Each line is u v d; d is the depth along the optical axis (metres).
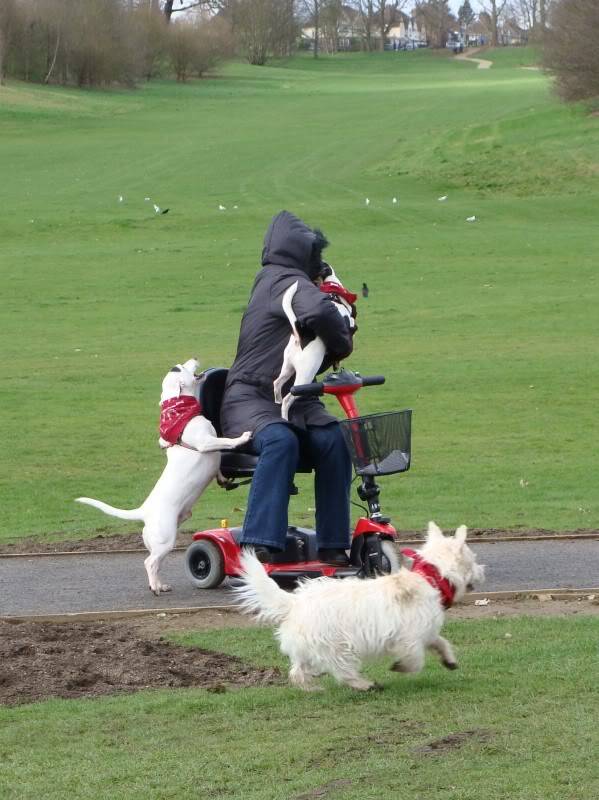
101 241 51.28
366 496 9.64
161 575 11.04
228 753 6.03
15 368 28.50
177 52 121.50
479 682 7.04
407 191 61.69
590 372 26.31
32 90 102.62
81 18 109.56
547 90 90.44
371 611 6.80
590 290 39.19
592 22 77.69
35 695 7.16
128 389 25.48
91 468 18.23
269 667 7.64
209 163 70.25
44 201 59.97
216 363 28.33
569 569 10.62
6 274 44.53
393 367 27.62
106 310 37.81
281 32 157.38
